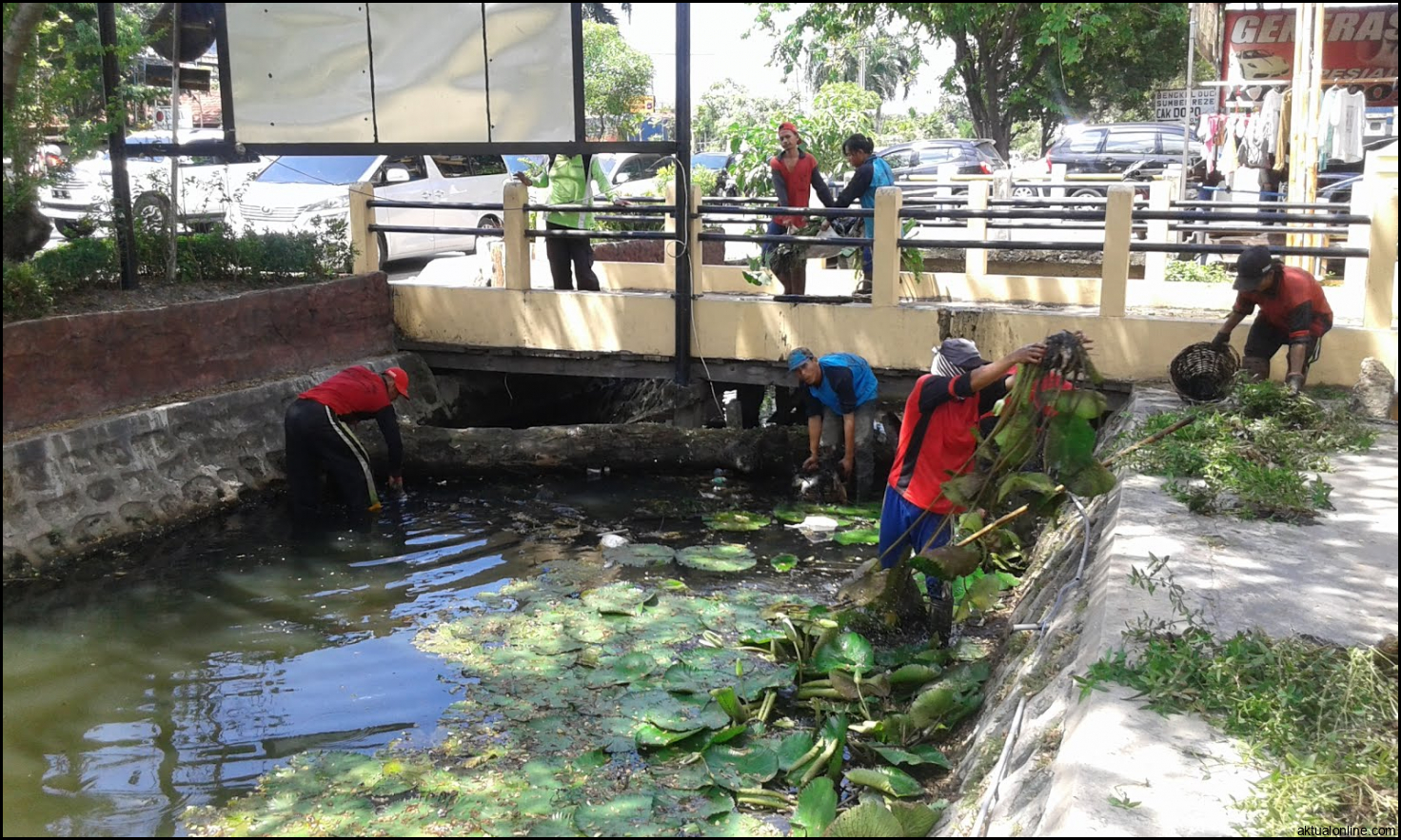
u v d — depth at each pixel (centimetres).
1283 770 311
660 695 518
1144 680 360
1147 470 607
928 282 1116
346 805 432
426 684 542
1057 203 895
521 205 979
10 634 601
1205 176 1530
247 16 916
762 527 781
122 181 895
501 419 1129
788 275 968
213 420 824
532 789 443
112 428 751
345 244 1035
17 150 805
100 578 680
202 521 785
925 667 525
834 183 1506
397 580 682
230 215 1130
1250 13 1315
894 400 907
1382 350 772
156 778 459
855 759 474
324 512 817
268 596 656
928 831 381
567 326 977
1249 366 734
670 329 946
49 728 502
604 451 898
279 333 907
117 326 777
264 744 487
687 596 658
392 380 833
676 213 925
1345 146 1230
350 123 930
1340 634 398
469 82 912
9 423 711
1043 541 670
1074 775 313
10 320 732
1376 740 320
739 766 459
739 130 1466
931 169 1909
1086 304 1080
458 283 1273
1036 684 423
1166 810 294
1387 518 529
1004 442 492
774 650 568
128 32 899
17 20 755
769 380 933
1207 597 430
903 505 559
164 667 562
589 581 677
